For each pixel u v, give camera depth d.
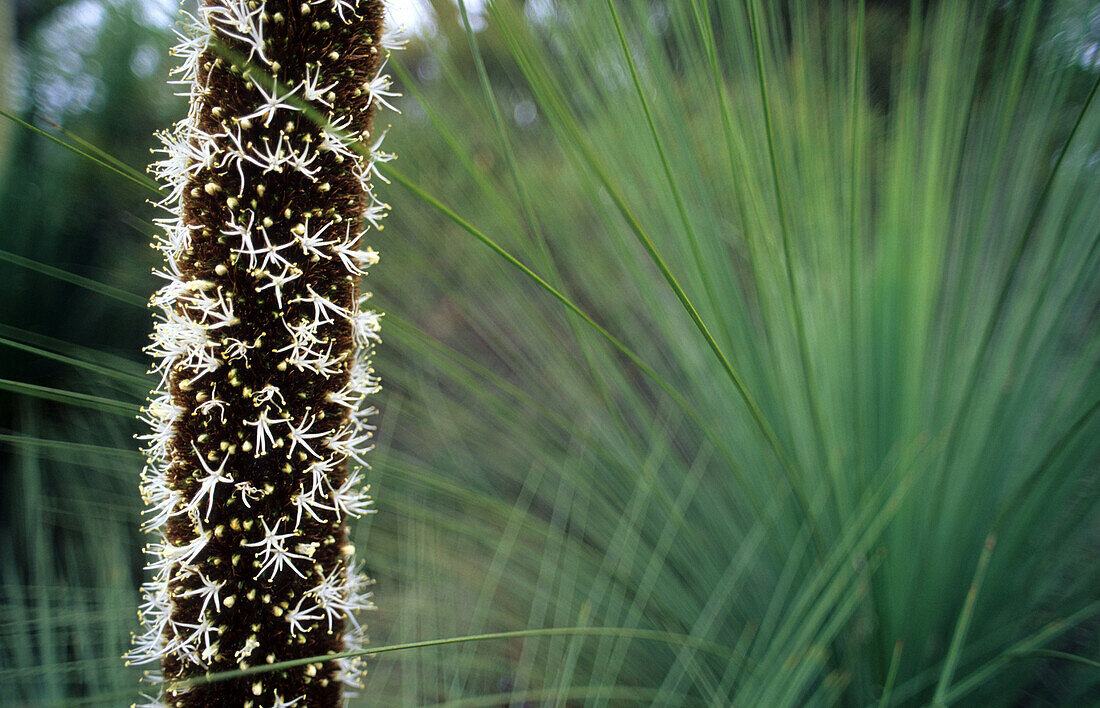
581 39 0.36
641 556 0.43
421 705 0.41
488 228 0.41
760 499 0.40
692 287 0.39
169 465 0.34
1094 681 0.38
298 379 0.33
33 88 0.62
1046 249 0.37
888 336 0.38
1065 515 0.39
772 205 0.37
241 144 0.33
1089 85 0.36
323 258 0.33
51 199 0.60
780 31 0.38
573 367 0.43
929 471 0.37
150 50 0.63
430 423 0.46
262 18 0.32
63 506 0.50
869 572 0.36
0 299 0.55
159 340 0.34
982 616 0.38
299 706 0.34
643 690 0.38
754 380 0.39
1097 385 0.36
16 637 0.42
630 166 0.39
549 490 0.45
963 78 0.38
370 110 0.34
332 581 0.34
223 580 0.33
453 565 0.45
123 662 0.41
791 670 0.35
